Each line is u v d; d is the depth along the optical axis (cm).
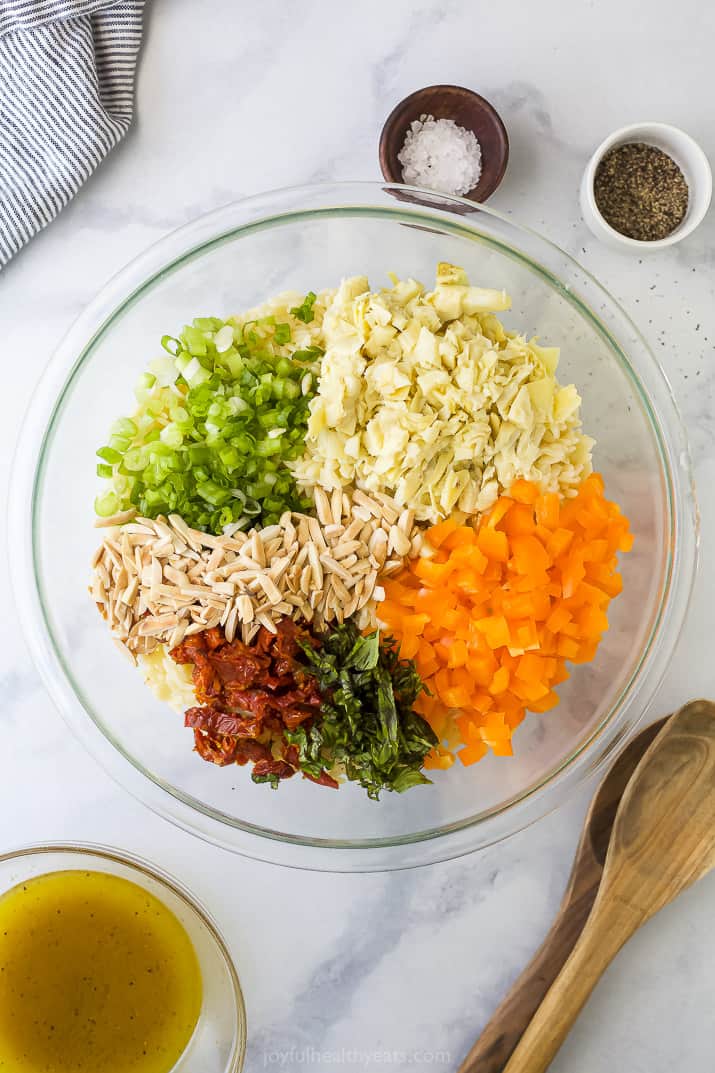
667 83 74
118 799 73
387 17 74
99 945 72
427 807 72
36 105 71
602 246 74
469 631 65
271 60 74
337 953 73
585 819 73
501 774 72
